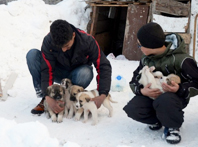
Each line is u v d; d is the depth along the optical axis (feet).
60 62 8.69
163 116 6.72
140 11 15.67
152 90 6.93
